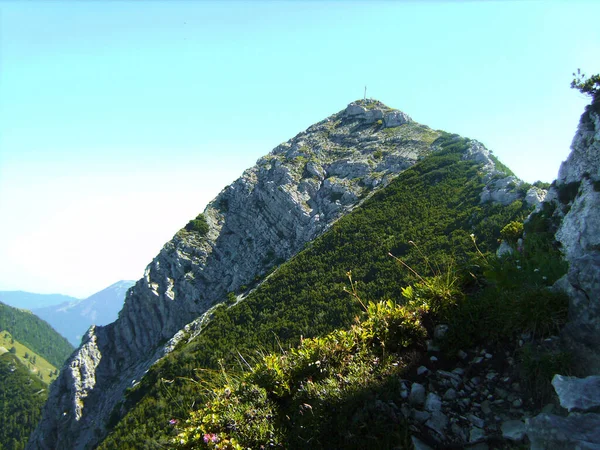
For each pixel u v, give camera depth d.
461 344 5.99
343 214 70.19
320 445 5.13
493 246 39.44
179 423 6.47
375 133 98.69
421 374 5.77
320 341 6.79
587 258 5.44
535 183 45.72
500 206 45.19
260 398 5.98
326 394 5.58
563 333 5.34
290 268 58.06
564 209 13.57
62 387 72.44
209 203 93.38
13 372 142.25
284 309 49.91
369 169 81.88
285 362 6.64
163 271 80.44
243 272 75.75
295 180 85.94
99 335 80.12
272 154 105.12
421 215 55.09
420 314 6.61
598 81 13.41
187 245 82.44
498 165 61.00
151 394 42.66
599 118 13.97
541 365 5.00
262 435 5.41
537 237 11.69
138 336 77.25
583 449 3.65
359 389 5.50
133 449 31.81
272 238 79.25
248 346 45.47
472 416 5.02
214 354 47.03
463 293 6.57
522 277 6.51
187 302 74.50
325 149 97.06
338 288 48.28
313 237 70.94
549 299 5.58
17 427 124.62
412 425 5.05
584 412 4.07
